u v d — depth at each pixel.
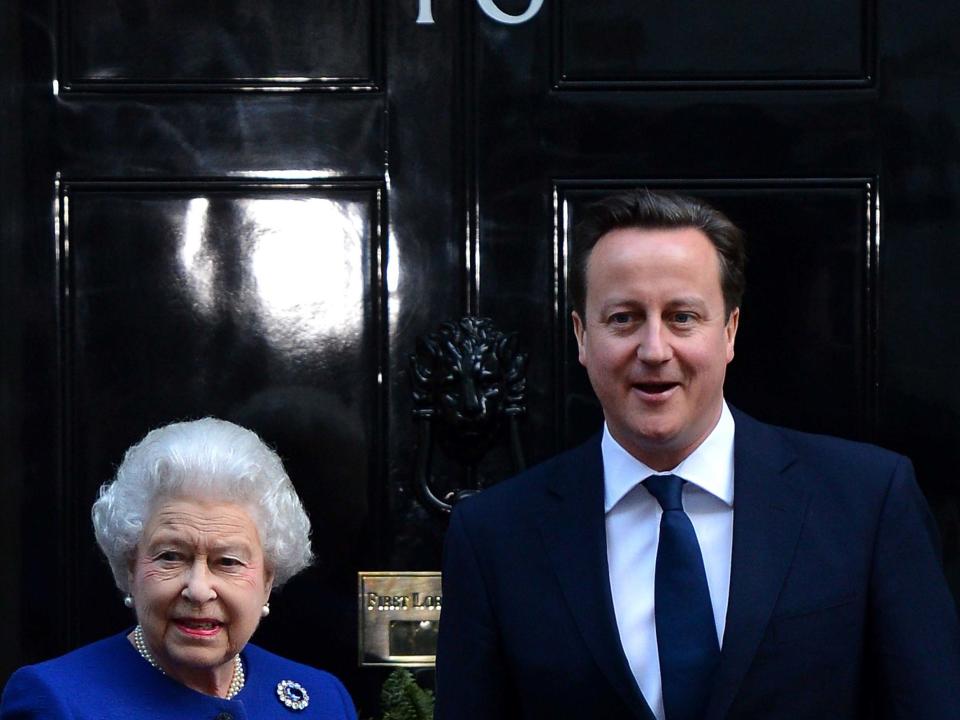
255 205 3.49
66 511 3.45
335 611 3.47
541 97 3.49
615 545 2.53
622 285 2.40
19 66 3.48
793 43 3.48
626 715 2.41
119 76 3.49
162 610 2.17
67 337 3.46
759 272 3.47
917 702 2.38
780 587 2.40
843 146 3.47
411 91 3.50
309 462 3.47
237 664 2.37
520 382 3.46
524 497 2.61
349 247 3.49
